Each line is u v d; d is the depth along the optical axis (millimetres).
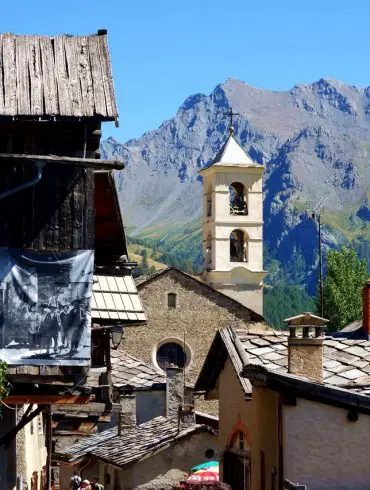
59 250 23750
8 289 23531
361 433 24250
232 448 30812
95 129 23672
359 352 29250
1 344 23531
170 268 72625
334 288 100750
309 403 24312
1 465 28328
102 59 24641
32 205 23703
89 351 23844
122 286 31359
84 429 50500
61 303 23766
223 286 84500
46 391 24188
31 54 24500
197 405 66938
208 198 87062
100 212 27641
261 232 85438
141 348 72125
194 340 72562
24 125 23688
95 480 46062
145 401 53906
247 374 26438
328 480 24172
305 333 27250
